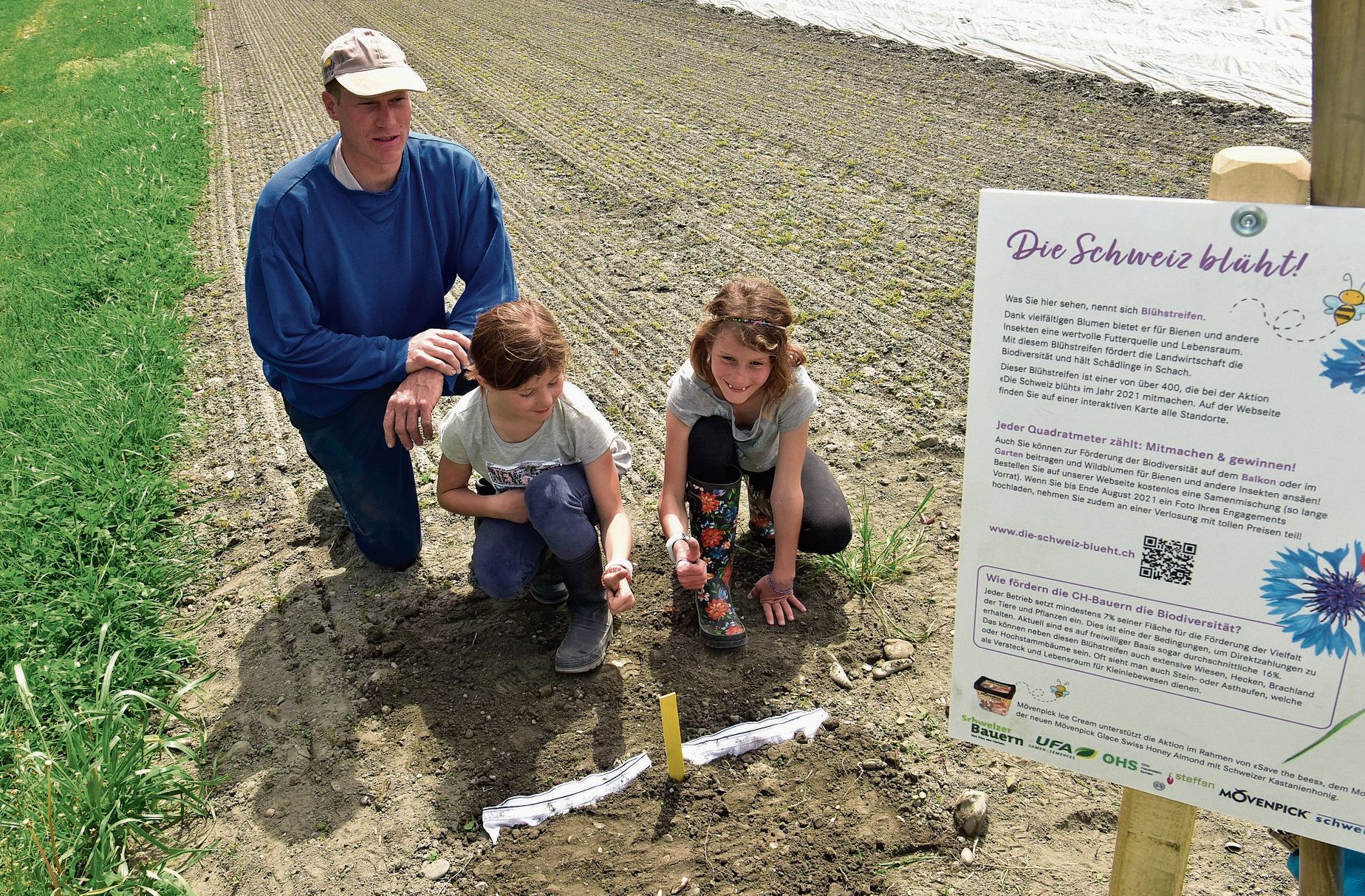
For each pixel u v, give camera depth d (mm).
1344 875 1642
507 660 2979
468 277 3287
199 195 7723
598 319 5086
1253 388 1255
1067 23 9312
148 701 2668
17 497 3617
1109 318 1317
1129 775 1544
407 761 2676
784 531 2924
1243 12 8859
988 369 1423
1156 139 6527
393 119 2838
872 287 5082
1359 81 1144
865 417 4004
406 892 2348
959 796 2449
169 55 13523
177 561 3486
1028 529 1477
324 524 3705
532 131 8258
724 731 2666
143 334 5004
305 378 2984
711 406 2854
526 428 2811
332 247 2992
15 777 2596
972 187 6137
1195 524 1349
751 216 6117
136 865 2441
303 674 2998
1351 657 1296
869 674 2846
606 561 3287
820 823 2416
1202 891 2197
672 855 2377
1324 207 1155
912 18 10281
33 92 13016
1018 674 1578
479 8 14586
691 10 12297
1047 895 2217
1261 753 1415
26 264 6379
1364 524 1235
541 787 2568
